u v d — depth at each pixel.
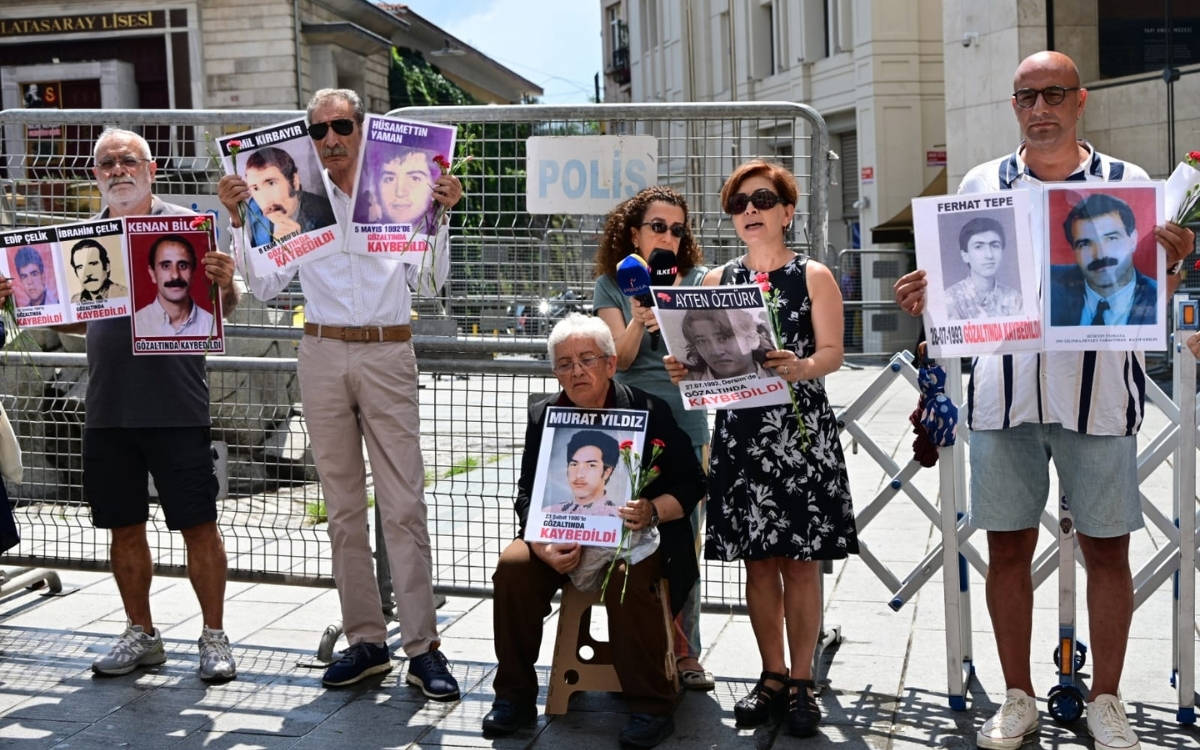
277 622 5.66
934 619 5.50
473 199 5.48
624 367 4.70
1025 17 18.67
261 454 6.79
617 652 4.27
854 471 9.33
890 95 24.56
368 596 4.91
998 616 4.20
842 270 21.50
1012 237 3.96
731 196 4.41
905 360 4.90
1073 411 3.97
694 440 4.80
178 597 6.08
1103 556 4.09
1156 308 3.88
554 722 4.45
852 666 4.93
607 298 4.81
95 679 4.92
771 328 4.16
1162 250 3.87
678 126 5.37
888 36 24.45
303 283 4.85
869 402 4.95
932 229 4.03
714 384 4.20
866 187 24.98
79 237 4.75
